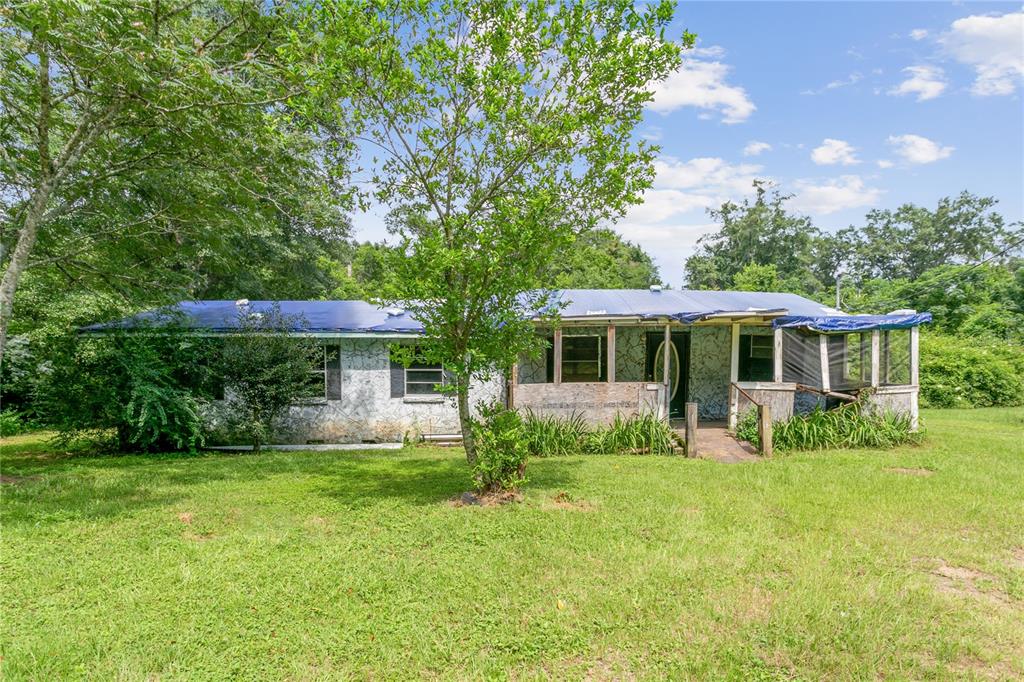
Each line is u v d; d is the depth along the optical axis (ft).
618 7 22.44
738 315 37.78
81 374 35.83
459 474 30.27
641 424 36.65
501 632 13.14
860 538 19.51
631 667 11.93
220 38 31.78
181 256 40.27
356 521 21.38
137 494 25.59
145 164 32.04
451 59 22.57
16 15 22.59
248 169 32.60
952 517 21.80
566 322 37.99
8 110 28.71
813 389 38.86
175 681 11.27
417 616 13.88
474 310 23.00
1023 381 68.33
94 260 34.60
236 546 18.54
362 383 42.39
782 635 13.00
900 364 41.37
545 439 35.37
